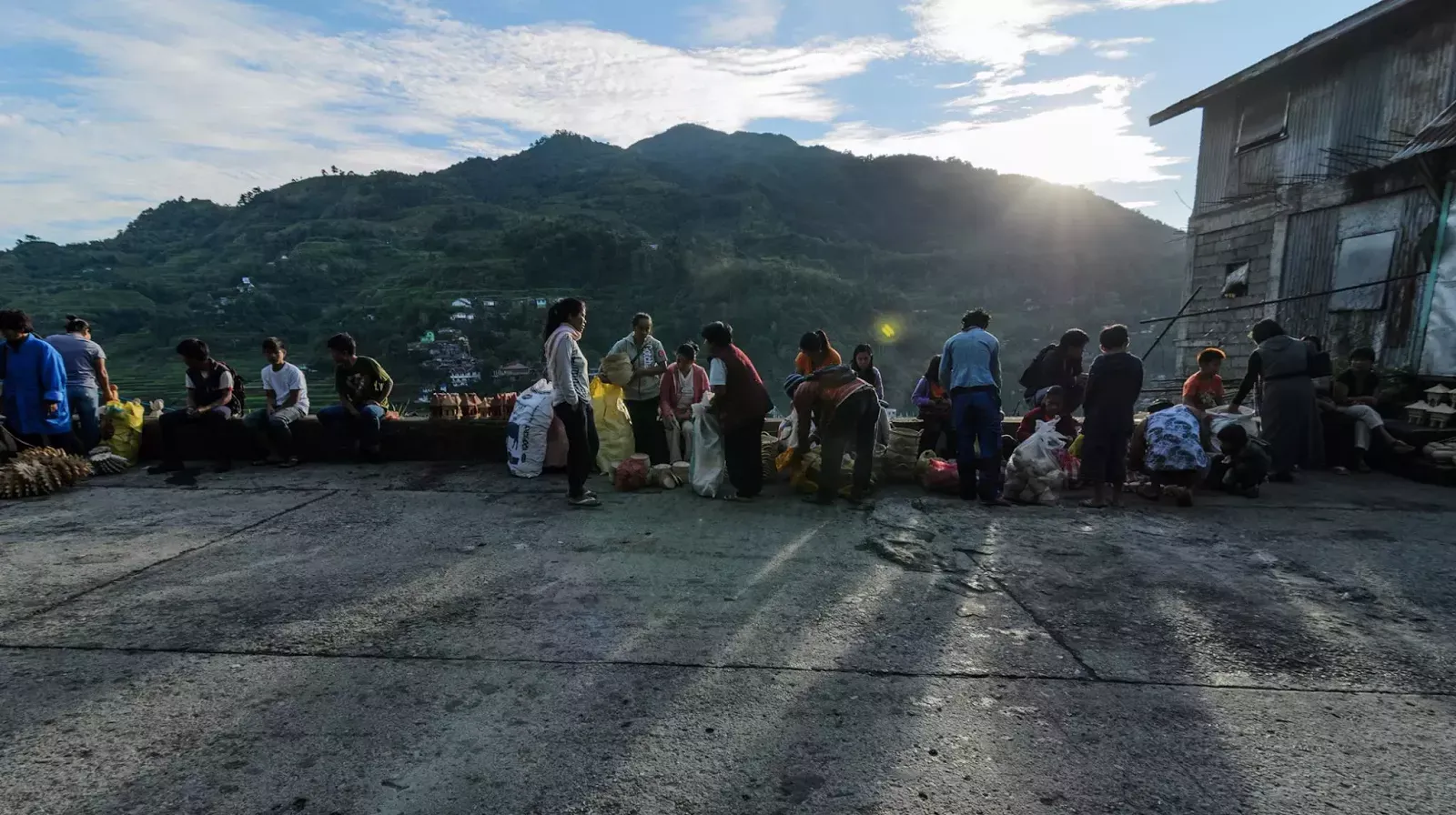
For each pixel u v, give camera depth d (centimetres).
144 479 606
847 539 434
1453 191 839
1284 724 229
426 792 190
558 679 255
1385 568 384
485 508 509
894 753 210
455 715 229
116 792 188
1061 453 572
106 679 252
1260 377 710
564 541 427
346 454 692
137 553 401
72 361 639
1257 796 191
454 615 313
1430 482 600
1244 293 1263
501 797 188
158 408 727
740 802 187
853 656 275
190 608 320
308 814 181
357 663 266
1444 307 852
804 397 520
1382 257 988
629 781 195
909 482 600
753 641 288
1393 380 768
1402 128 993
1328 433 673
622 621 307
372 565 383
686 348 632
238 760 203
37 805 182
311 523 467
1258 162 1250
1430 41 960
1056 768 203
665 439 648
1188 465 513
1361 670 267
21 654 271
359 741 214
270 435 669
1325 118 1113
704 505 519
